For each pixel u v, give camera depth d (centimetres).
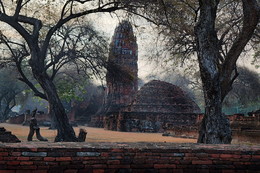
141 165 455
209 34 851
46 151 433
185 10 1402
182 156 466
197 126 2266
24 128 3173
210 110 822
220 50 1419
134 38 1634
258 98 4006
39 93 1931
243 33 884
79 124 5756
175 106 3581
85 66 2038
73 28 1948
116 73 1980
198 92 4988
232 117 1847
